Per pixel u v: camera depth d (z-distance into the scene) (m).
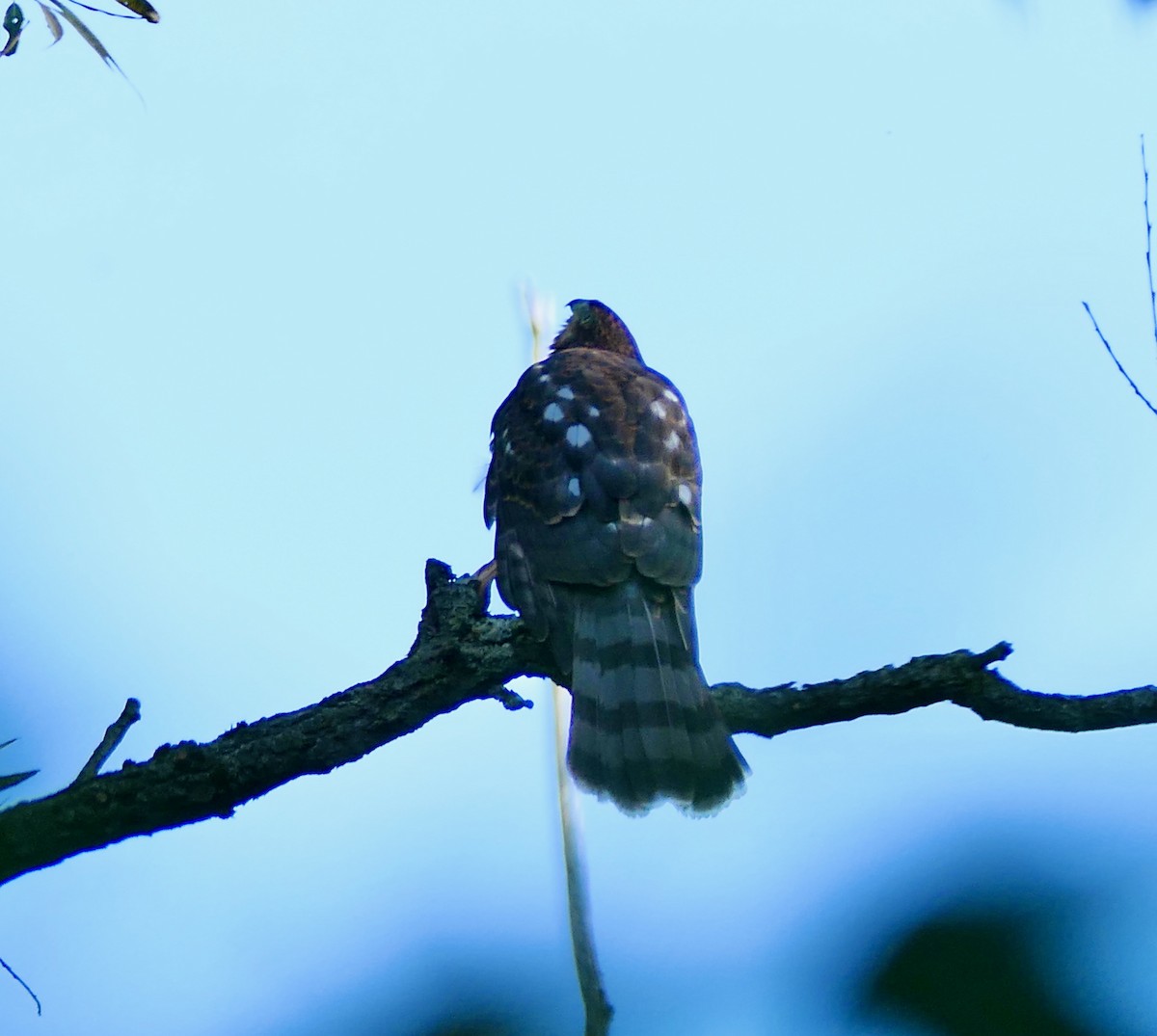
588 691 10.20
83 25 8.37
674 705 10.05
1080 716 8.64
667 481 11.18
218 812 8.95
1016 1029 5.65
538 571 10.80
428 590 9.73
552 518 10.92
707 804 9.64
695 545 11.03
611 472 11.05
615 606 10.57
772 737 9.73
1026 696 8.66
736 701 9.89
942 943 5.89
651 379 12.19
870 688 8.94
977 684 8.74
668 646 10.42
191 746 9.07
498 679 9.47
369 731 9.23
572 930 7.85
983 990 5.82
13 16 8.27
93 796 8.88
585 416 11.44
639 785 9.76
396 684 9.34
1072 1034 5.64
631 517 10.86
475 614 9.61
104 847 8.98
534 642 10.59
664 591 10.78
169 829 8.93
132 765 8.99
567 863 8.06
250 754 9.02
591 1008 7.62
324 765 9.12
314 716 9.21
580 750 9.92
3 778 9.08
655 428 11.49
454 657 9.41
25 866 8.80
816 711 9.27
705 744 9.84
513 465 11.40
